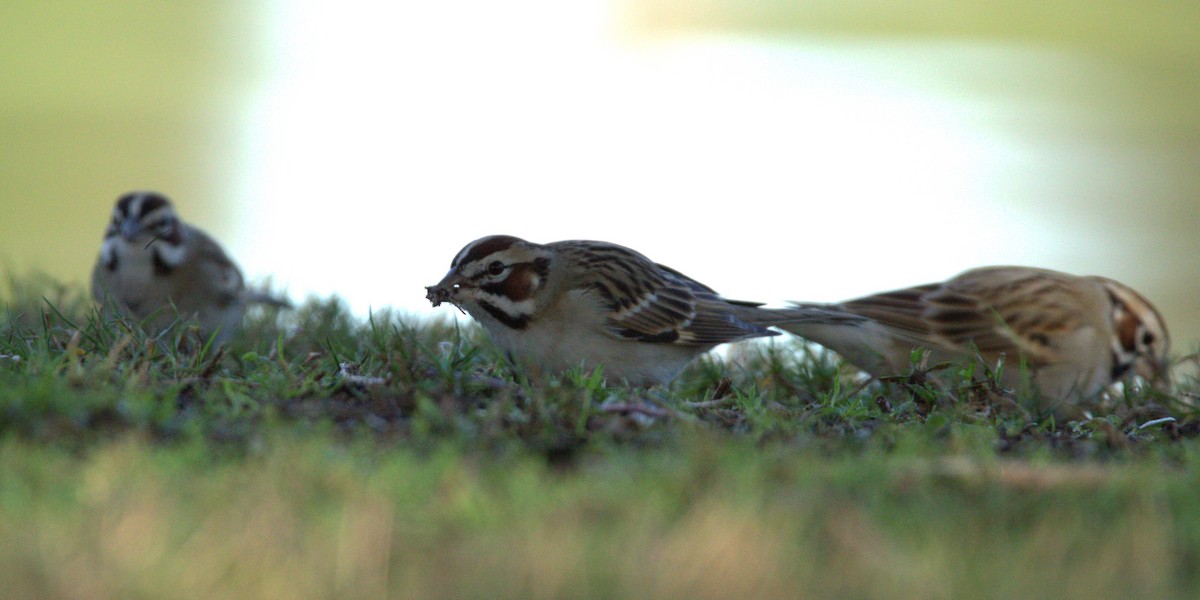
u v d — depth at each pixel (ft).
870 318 41.93
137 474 23.07
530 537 20.89
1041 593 19.80
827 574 20.34
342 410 29.73
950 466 25.09
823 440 29.07
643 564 20.16
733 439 27.94
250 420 28.25
